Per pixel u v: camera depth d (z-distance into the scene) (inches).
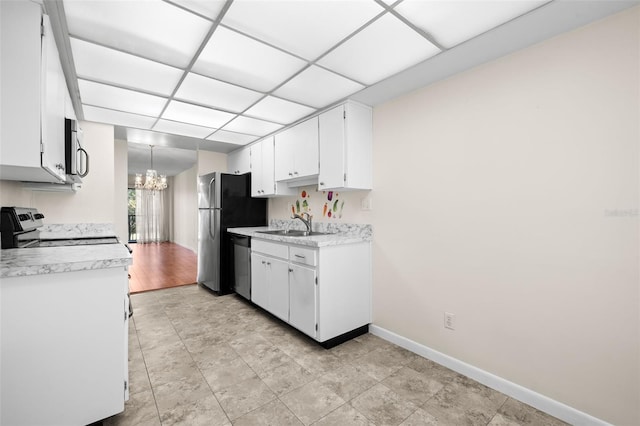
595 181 56.9
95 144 121.1
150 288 159.0
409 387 70.6
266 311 123.0
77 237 107.7
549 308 62.8
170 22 58.0
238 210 153.7
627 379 53.5
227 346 91.4
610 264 55.3
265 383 71.6
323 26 59.6
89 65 73.6
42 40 48.6
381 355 86.3
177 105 101.8
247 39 63.9
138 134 139.8
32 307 48.5
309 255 92.5
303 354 86.5
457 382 73.0
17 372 47.6
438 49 67.6
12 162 46.0
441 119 82.7
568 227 60.2
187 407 62.7
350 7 53.9
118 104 100.3
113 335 55.2
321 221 124.1
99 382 53.9
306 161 113.3
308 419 59.4
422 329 87.0
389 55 70.4
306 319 93.5
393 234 95.4
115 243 89.0
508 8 53.7
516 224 67.8
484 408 63.4
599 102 56.4
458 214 78.7
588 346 57.8
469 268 76.3
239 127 128.3
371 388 70.0
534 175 64.9
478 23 58.2
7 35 45.8
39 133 48.0
